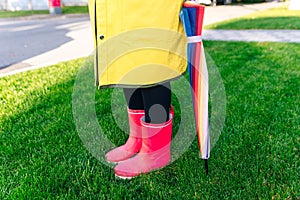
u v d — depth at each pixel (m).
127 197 1.29
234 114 2.01
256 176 1.38
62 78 2.85
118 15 1.17
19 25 7.52
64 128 1.87
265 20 7.02
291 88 2.49
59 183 1.37
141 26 1.17
